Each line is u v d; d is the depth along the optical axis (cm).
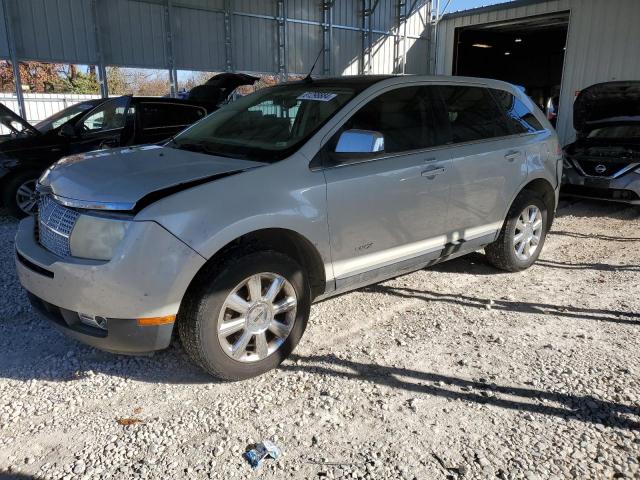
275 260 327
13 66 1127
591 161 803
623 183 766
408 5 1812
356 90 393
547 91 2919
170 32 1340
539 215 530
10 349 373
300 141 357
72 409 306
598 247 630
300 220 335
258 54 1526
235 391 324
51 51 1175
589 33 1346
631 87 809
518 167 487
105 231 296
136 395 320
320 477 252
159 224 289
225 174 324
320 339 389
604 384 328
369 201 371
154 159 359
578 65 1377
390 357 362
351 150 344
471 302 456
